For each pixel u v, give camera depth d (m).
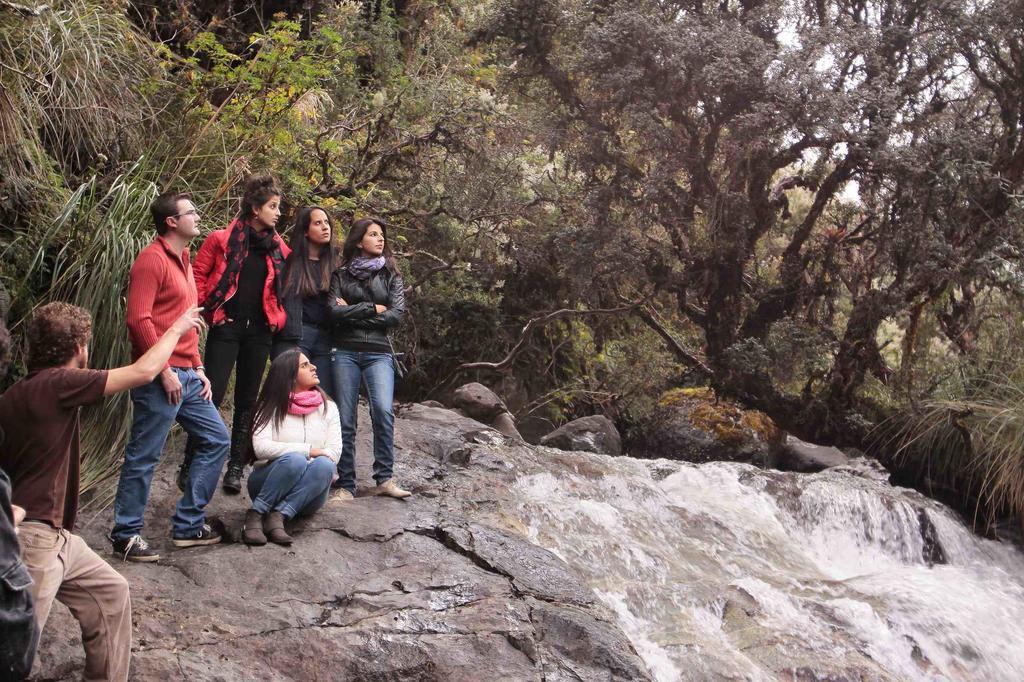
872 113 9.96
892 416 10.21
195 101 7.33
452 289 11.66
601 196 10.72
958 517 9.02
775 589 6.27
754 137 9.87
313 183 9.01
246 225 5.09
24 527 3.02
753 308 11.55
